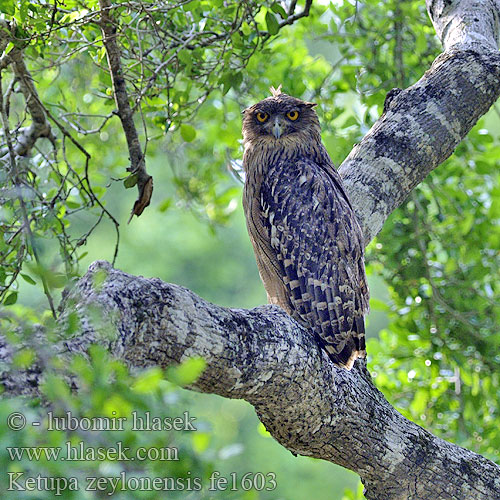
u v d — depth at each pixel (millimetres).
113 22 8945
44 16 9086
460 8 10492
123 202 26391
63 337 5250
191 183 15773
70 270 8625
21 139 10703
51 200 9328
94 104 14445
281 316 7117
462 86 9656
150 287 6133
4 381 4863
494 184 13586
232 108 14852
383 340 12945
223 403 25172
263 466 24531
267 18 10125
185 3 9352
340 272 8711
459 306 12477
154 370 4297
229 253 27406
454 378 12430
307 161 9633
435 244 13586
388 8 13453
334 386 7477
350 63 13922
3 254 8836
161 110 11031
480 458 8344
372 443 7797
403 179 9453
